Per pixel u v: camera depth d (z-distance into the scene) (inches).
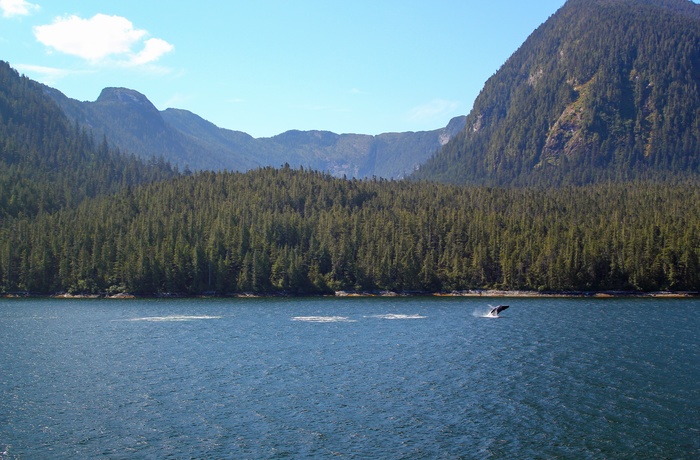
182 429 2847.0
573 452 2573.8
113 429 2849.4
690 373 3774.6
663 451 2583.7
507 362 4124.0
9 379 3708.2
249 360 4217.5
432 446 2640.3
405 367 3996.1
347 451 2591.0
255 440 2711.6
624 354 4355.3
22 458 2532.0
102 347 4717.0
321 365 4062.5
